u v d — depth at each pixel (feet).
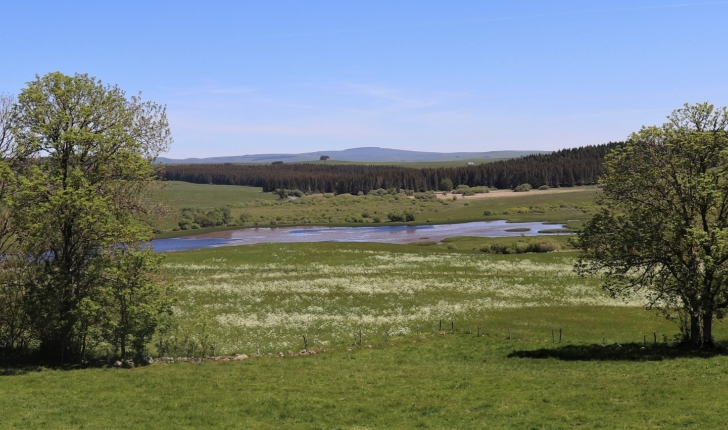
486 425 70.38
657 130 108.47
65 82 101.71
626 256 107.04
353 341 129.59
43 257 104.22
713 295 102.17
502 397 82.79
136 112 112.06
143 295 101.30
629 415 71.00
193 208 644.69
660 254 104.22
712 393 77.51
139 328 102.68
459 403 80.64
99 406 79.10
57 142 99.35
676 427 65.21
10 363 101.81
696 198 101.04
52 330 101.91
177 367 103.45
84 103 104.17
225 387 90.17
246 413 77.10
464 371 101.55
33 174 96.37
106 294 99.45
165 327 108.17
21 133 99.19
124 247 102.63
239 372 100.37
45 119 100.07
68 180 96.84
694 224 103.96
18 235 101.40
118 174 105.29
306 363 108.88
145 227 103.81
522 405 78.07
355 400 83.35
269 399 82.79
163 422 72.64
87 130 102.78
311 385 91.71
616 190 111.55
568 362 107.96
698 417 67.72
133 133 110.83
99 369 99.71
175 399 83.30
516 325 144.46
